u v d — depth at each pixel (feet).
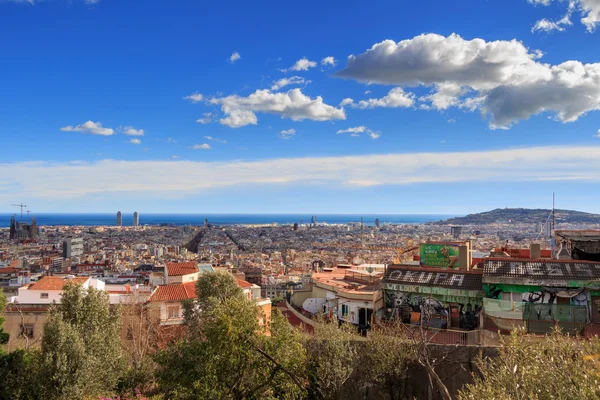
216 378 67.31
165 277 191.21
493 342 96.43
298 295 167.73
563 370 46.52
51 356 82.99
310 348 77.97
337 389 73.36
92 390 86.89
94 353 91.35
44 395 81.66
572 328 93.91
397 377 74.38
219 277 133.18
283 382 70.69
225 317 69.15
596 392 41.42
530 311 100.53
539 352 51.47
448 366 73.20
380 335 78.95
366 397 76.07
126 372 101.86
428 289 123.24
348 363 76.28
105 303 105.70
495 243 561.02
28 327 128.57
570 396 42.60
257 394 68.64
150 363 107.86
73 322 99.14
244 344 69.05
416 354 70.38
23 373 85.05
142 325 133.90
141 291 159.84
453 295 119.44
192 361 71.31
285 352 71.31
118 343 103.91
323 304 140.36
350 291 132.98
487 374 53.26
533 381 46.06
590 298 105.60
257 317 74.08
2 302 97.45
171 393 83.25
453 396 71.61
